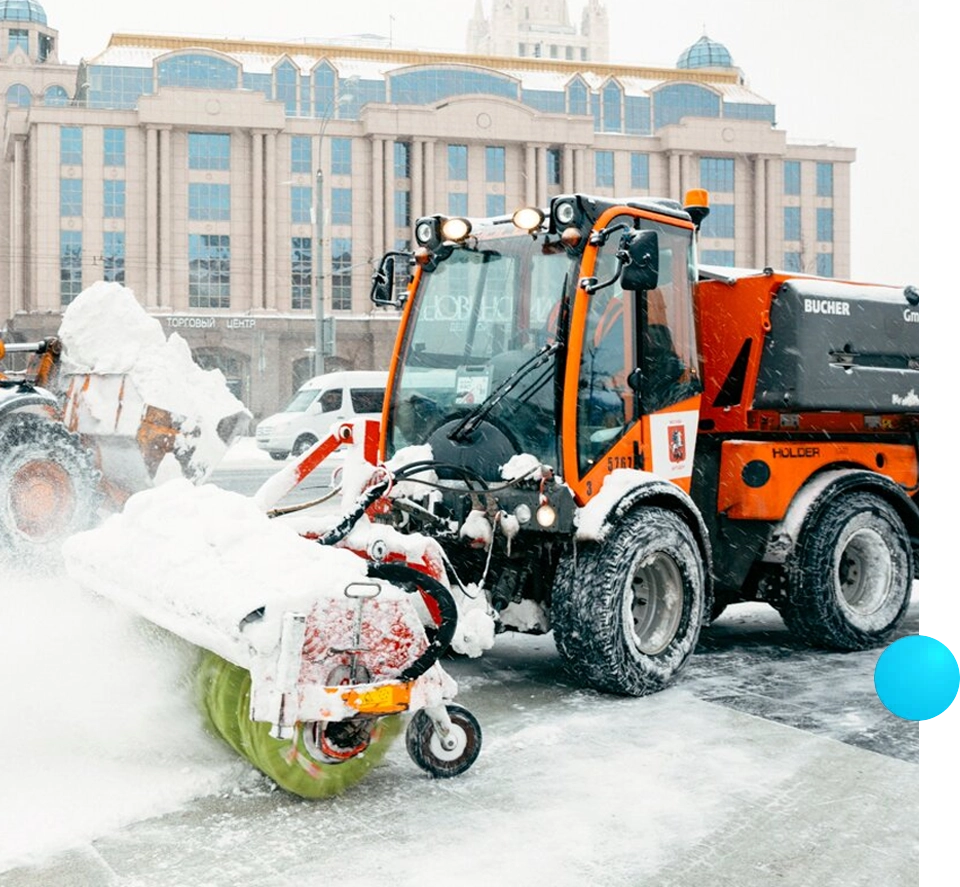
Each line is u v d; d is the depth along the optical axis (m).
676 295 5.59
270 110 40.94
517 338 5.29
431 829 3.48
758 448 5.90
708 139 43.06
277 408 41.56
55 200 39.94
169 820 3.55
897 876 3.14
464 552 5.16
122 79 41.50
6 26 47.56
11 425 7.61
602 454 5.16
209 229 41.22
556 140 42.84
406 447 5.61
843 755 4.21
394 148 42.66
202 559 3.77
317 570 3.61
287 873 3.14
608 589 4.90
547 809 3.65
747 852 3.30
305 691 3.46
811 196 44.31
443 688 3.79
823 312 6.16
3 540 7.48
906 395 6.54
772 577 6.18
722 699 5.05
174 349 8.30
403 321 5.76
